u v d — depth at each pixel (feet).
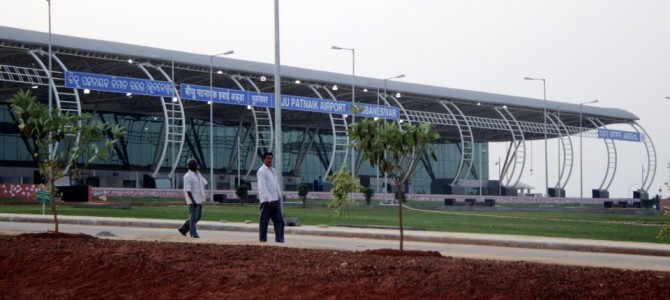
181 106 257.34
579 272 45.55
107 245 59.52
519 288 40.63
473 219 156.15
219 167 344.49
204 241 73.26
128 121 316.81
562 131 378.32
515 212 216.95
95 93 273.95
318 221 132.16
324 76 300.81
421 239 92.38
